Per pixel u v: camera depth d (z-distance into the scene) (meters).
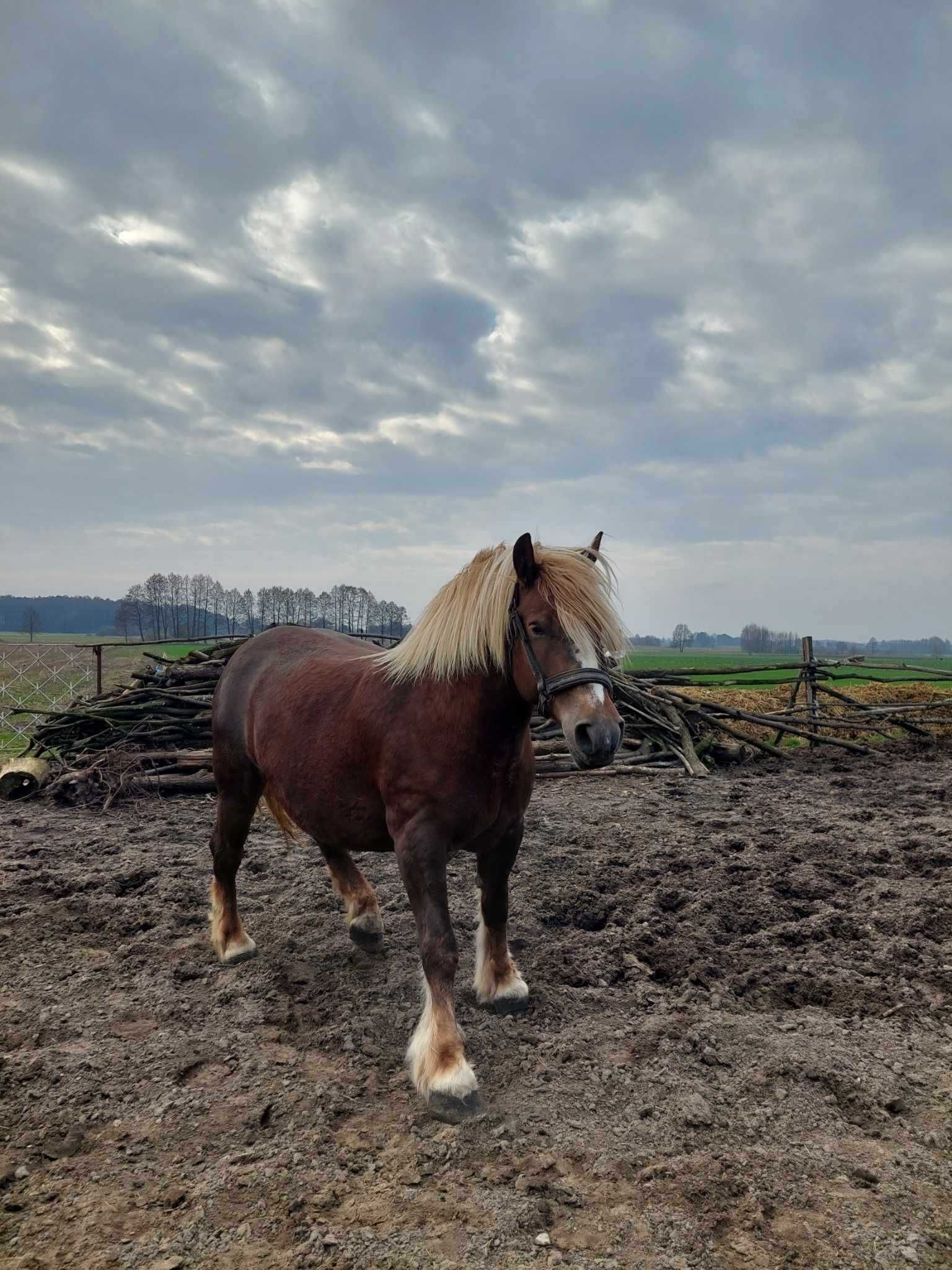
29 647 13.48
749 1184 2.27
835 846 5.60
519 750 3.02
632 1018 3.29
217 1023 3.22
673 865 5.25
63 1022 3.20
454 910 4.51
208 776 7.53
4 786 7.25
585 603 2.80
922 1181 2.29
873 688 13.05
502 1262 1.98
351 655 3.83
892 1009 3.33
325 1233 2.06
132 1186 2.26
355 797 3.18
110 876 4.96
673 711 9.18
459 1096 2.55
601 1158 2.38
